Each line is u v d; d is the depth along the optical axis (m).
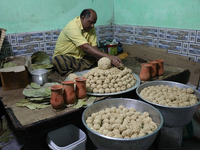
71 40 2.87
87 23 2.73
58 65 2.85
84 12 2.70
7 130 2.44
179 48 3.08
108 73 2.22
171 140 2.03
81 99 2.02
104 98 2.10
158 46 3.40
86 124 1.69
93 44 3.04
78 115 1.93
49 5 3.28
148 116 1.83
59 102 1.83
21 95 2.24
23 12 3.10
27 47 3.29
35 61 3.18
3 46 3.08
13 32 3.12
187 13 2.85
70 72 2.86
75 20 2.82
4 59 2.86
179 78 2.74
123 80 2.22
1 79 2.34
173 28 3.09
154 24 3.38
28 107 1.93
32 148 1.75
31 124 1.66
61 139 1.99
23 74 2.39
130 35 3.87
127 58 3.60
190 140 2.30
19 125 1.65
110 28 4.14
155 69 2.49
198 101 2.04
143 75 2.41
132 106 1.97
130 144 1.43
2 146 2.17
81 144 1.79
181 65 3.02
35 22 3.24
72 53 3.00
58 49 3.04
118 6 3.93
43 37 3.38
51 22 3.38
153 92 2.10
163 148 2.10
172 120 1.82
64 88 1.90
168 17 3.12
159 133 2.04
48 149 1.92
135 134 1.56
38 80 2.36
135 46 3.75
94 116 1.83
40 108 1.93
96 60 3.09
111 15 4.07
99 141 1.52
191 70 2.90
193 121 2.32
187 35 2.92
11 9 3.00
